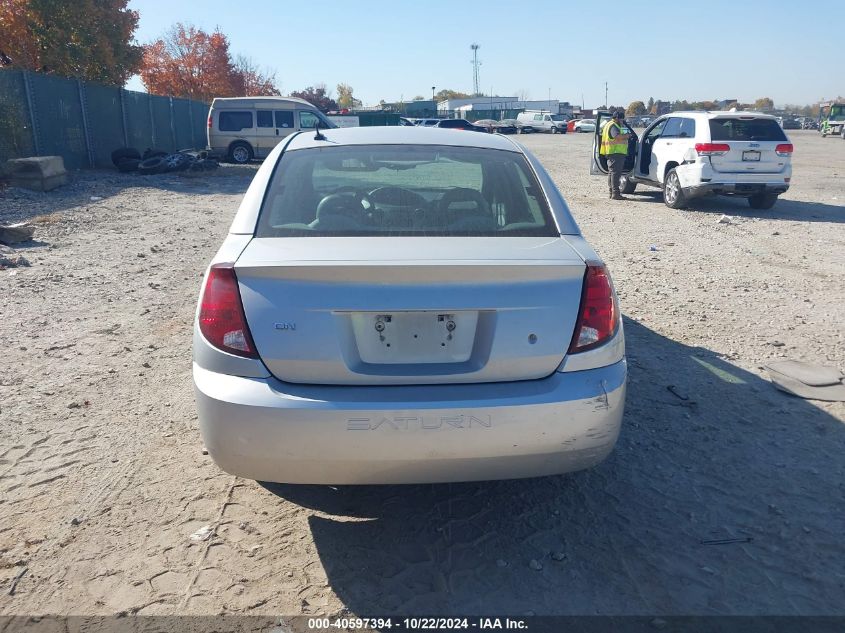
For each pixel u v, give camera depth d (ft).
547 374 9.37
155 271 27.43
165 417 14.29
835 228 38.47
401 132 13.65
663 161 47.47
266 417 8.87
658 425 13.98
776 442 13.32
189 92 150.30
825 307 22.34
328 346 8.95
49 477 11.96
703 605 9.09
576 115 298.97
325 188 11.60
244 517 10.96
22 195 48.24
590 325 9.52
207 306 9.36
